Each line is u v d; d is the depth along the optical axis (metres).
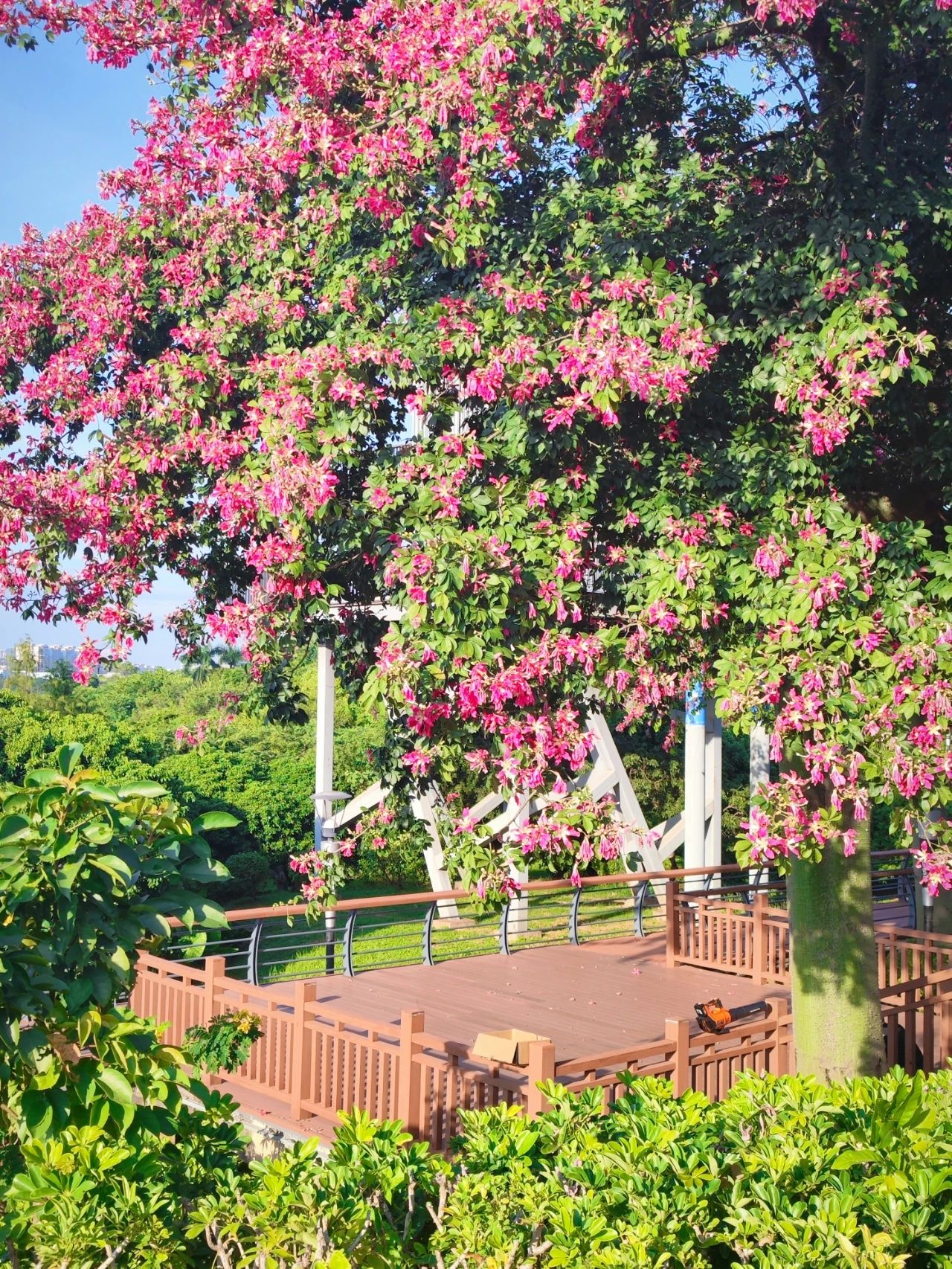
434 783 7.39
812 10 6.50
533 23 6.59
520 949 13.01
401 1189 3.86
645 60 7.30
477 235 7.06
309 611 7.35
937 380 7.38
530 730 6.34
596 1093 4.42
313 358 6.83
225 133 8.36
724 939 12.15
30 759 17.36
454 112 7.02
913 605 6.02
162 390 8.10
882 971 10.91
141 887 4.64
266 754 20.81
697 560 6.11
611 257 6.87
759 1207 3.56
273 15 7.70
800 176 7.64
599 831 6.34
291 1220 3.33
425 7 7.23
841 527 6.20
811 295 6.54
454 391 7.17
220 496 7.23
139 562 8.46
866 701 5.80
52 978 3.79
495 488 6.67
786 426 6.78
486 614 6.16
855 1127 4.14
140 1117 4.07
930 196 6.77
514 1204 3.66
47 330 9.34
